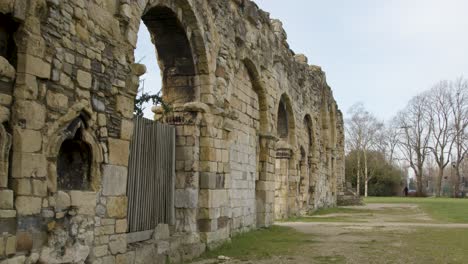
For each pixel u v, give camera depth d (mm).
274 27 21406
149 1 11055
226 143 14680
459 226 21250
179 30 12867
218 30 14383
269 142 18984
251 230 17500
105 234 8961
